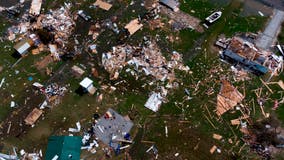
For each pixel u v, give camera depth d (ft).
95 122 96.17
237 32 111.96
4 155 91.71
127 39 110.32
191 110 98.17
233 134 94.48
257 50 106.83
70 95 100.48
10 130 95.55
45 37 108.37
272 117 96.78
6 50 108.47
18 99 100.01
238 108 98.22
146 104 98.84
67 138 91.09
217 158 91.66
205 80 102.78
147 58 106.22
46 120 96.78
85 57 107.14
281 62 106.01
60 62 106.11
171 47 108.88
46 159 90.02
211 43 109.70
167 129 95.40
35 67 105.29
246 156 91.50
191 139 94.12
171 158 91.66
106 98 99.96
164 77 103.14
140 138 94.12
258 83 102.27
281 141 92.99
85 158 91.25
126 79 103.04
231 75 103.50
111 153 92.07
